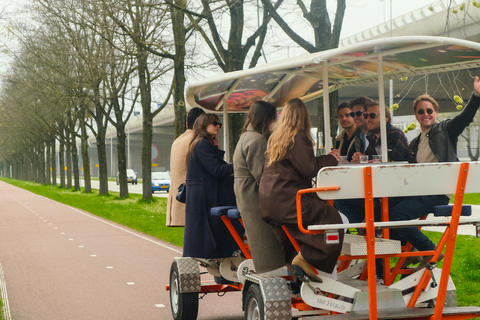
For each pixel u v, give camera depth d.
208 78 6.32
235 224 6.11
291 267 5.16
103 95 28.30
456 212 4.61
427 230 13.71
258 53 15.75
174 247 13.84
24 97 43.38
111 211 25.92
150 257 12.16
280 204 4.75
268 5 12.69
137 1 16.64
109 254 12.69
